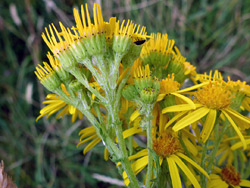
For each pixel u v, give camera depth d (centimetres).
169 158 6
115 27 6
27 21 17
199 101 7
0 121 17
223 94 6
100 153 15
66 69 6
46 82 6
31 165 17
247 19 19
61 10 16
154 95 6
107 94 6
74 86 6
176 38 17
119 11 17
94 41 6
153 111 7
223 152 10
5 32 18
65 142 16
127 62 6
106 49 6
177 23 18
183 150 7
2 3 19
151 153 6
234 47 19
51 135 17
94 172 15
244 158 9
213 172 8
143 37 6
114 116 6
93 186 15
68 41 6
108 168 15
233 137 8
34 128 17
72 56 6
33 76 18
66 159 16
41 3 17
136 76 6
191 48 18
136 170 6
